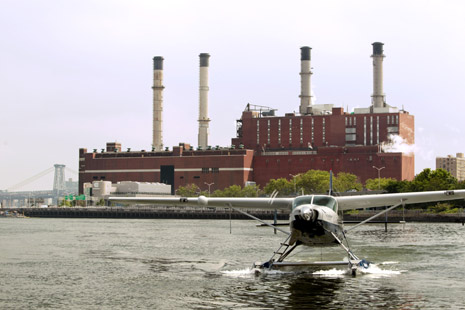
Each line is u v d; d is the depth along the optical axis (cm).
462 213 18562
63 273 5544
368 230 13162
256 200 5147
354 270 4875
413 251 7275
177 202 5209
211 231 14088
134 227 17150
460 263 5962
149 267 5956
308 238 4678
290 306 3809
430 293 4203
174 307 3850
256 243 9319
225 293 4241
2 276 5347
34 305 3981
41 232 14075
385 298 4031
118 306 3916
